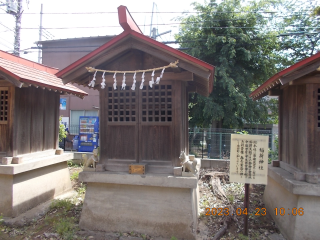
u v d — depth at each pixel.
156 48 4.38
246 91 12.95
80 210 5.75
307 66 4.10
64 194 7.16
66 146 18.22
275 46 13.81
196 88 6.16
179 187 4.42
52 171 6.77
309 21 15.64
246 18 12.77
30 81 5.36
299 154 4.71
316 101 4.37
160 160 4.79
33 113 6.27
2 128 5.72
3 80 5.62
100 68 4.94
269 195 5.84
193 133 11.73
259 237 4.58
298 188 4.11
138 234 4.57
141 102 4.91
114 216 4.73
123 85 4.40
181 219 4.45
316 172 4.32
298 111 4.79
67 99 18.77
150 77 4.73
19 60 6.47
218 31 13.32
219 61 12.93
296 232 4.18
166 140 4.78
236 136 4.41
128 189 4.74
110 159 5.00
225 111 13.33
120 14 4.14
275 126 15.66
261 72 13.77
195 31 13.72
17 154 5.69
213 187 7.22
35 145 6.34
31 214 5.54
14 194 5.43
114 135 5.02
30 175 5.93
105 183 4.85
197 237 4.52
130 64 4.91
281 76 4.30
